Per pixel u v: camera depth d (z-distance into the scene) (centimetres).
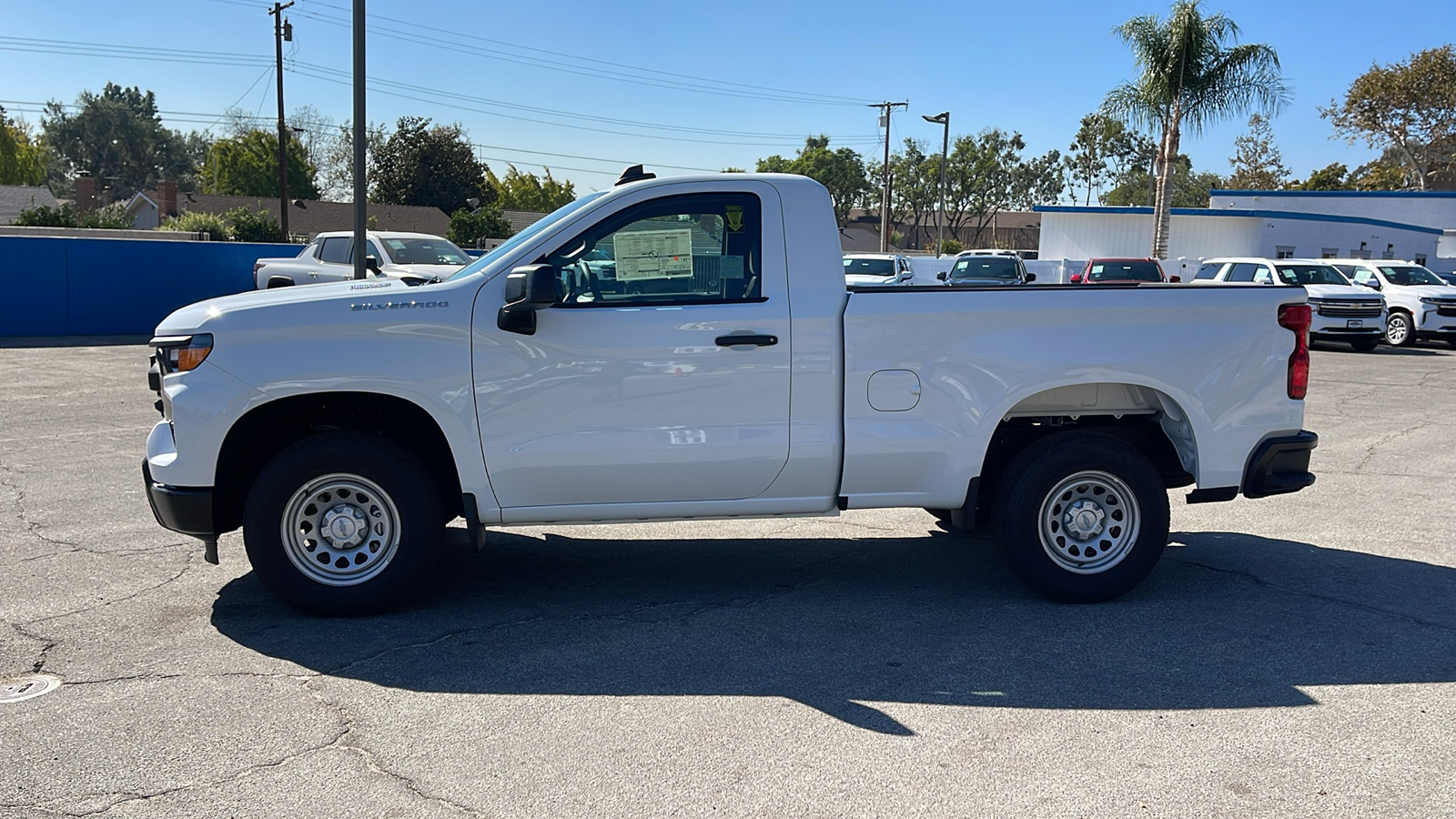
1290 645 472
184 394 479
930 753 366
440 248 1831
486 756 365
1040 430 547
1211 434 526
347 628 492
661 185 501
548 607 528
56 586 549
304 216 6384
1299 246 4000
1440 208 4262
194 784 344
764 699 414
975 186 8550
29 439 970
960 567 603
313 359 480
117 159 11756
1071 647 470
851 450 505
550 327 488
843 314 501
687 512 512
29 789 340
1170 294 518
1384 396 1377
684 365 494
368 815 326
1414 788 342
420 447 536
